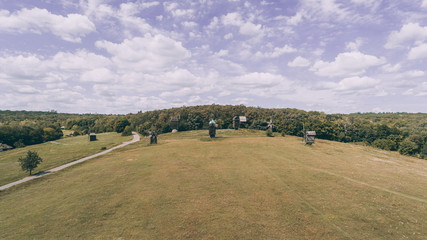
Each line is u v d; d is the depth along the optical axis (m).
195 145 57.78
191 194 25.02
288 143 59.72
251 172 33.16
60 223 19.48
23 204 25.45
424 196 24.48
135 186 28.30
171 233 17.23
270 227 17.95
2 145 78.88
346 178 30.36
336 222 18.75
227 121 116.25
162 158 44.00
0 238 17.53
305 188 26.58
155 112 145.75
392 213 20.41
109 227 18.42
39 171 42.53
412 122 136.38
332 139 95.94
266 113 131.12
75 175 36.84
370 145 90.00
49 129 112.38
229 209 21.16
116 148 66.50
